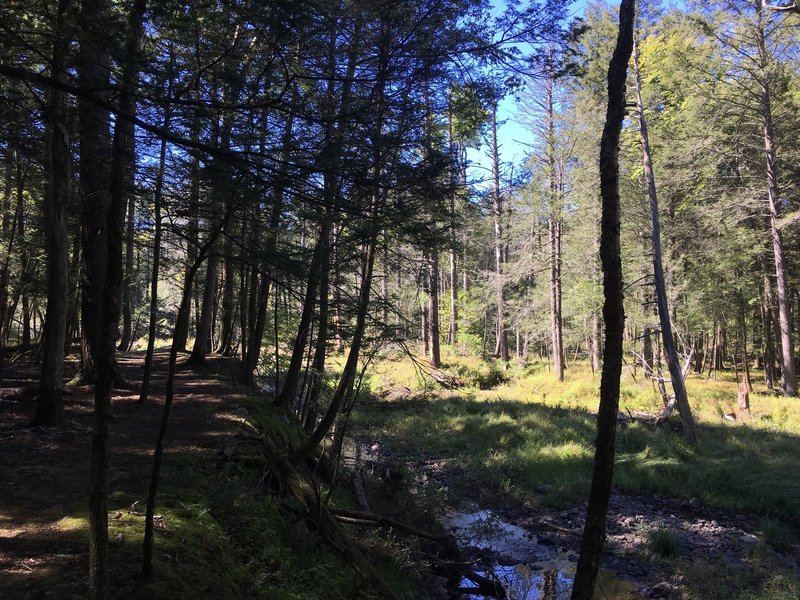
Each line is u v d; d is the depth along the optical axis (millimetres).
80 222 10109
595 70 17688
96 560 2500
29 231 11812
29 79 2859
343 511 6418
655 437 13180
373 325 7285
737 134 20672
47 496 4801
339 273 5844
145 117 3682
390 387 20719
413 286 10398
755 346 30828
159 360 17047
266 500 5652
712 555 7375
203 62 3564
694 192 20656
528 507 9523
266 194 3594
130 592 3219
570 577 6973
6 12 3428
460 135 6414
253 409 8766
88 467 5645
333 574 5195
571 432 13625
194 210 3869
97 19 3199
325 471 8289
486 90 5078
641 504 9547
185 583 3514
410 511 7859
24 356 15547
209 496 5258
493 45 4312
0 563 3541
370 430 14672
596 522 3639
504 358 32219
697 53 17922
